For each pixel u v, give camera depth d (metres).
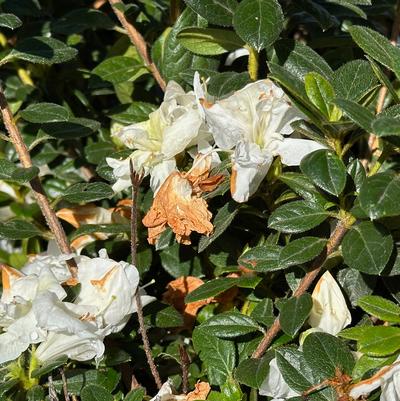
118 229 0.76
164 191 0.68
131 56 0.87
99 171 0.78
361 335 0.64
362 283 0.70
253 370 0.67
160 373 0.74
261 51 0.79
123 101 0.87
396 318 0.65
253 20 0.70
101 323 0.68
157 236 0.71
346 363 0.65
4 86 0.90
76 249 0.78
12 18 0.72
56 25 0.85
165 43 0.80
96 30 0.93
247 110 0.67
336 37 0.81
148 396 0.71
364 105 0.67
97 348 0.68
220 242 0.75
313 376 0.65
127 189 0.83
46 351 0.68
